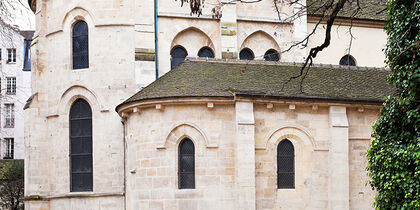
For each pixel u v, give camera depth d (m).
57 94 38.53
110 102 37.19
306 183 31.98
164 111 31.62
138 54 37.41
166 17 38.69
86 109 37.97
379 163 24.16
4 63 75.75
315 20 41.69
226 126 31.38
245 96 30.89
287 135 31.95
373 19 42.94
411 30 23.86
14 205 55.78
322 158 32.28
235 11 39.38
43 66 39.50
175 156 31.30
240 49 40.00
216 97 30.98
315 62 41.66
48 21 39.75
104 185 36.47
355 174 32.66
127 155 34.19
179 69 34.28
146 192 31.64
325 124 32.50
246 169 30.52
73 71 38.12
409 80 23.02
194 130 31.33
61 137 38.00
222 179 31.02
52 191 38.19
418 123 22.91
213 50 39.69
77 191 37.38
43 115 39.06
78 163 37.59
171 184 31.12
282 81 33.62
